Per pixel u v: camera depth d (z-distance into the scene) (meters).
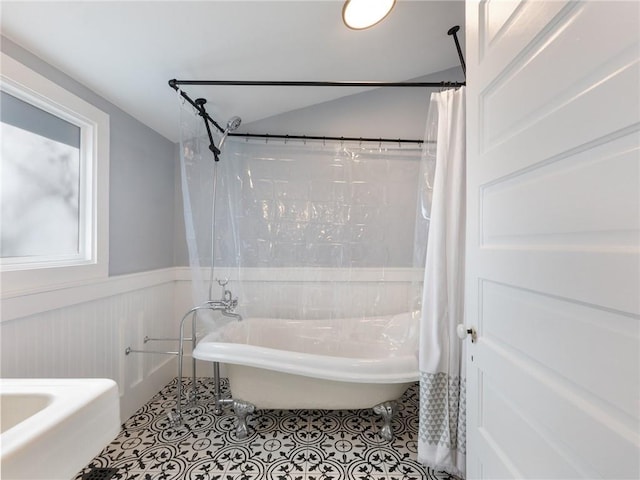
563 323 0.58
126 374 1.83
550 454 0.61
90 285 1.54
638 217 0.44
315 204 2.33
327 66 1.90
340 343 2.18
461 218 1.40
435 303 1.39
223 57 1.59
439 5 1.59
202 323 1.97
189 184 1.83
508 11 0.77
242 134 2.21
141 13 1.22
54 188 1.45
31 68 1.27
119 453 1.53
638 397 0.44
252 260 2.28
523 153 0.70
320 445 1.60
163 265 2.24
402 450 1.57
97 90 1.60
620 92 0.46
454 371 1.38
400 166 2.36
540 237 0.65
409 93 2.38
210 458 1.50
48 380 0.66
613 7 0.48
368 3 1.27
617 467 0.47
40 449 0.47
